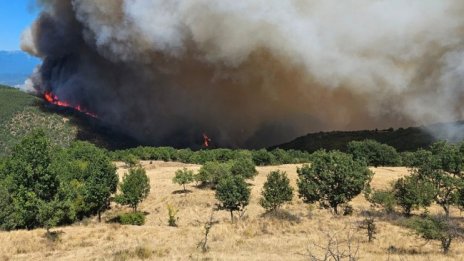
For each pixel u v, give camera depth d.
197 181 74.12
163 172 92.75
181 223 47.53
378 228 35.53
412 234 30.31
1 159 62.62
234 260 23.52
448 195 39.09
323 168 43.72
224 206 45.84
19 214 35.84
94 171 50.34
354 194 43.69
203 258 24.17
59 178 34.78
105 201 50.72
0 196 37.97
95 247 29.67
